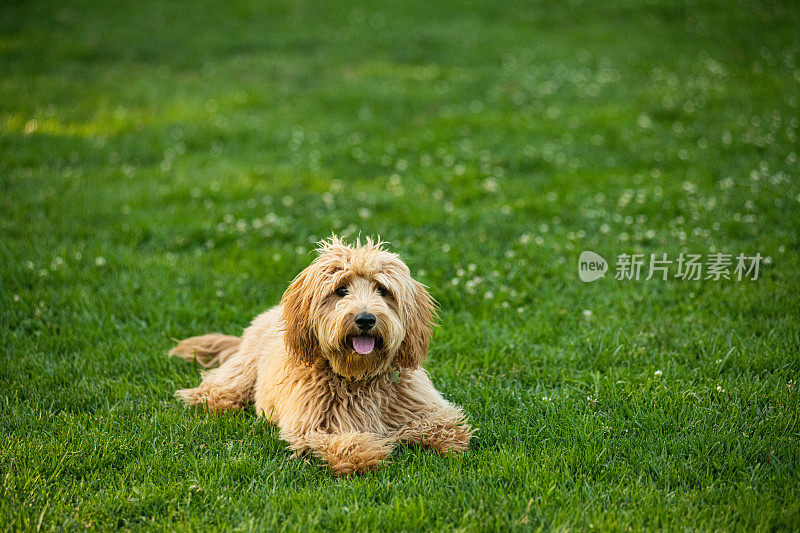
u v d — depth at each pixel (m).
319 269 5.83
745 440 5.70
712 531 4.65
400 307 5.78
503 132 16.23
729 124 15.92
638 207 11.70
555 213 11.70
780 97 17.53
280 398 6.11
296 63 22.97
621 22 26.33
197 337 7.64
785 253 9.64
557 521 4.76
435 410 6.14
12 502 5.00
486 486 5.23
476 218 11.50
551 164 14.20
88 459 5.59
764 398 6.41
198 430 6.12
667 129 16.00
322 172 14.04
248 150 15.55
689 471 5.38
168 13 28.98
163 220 11.37
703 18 25.62
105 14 28.50
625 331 8.05
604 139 15.59
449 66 22.44
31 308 8.53
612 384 6.73
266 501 5.10
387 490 5.18
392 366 6.07
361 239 10.78
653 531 4.65
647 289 9.07
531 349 7.68
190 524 4.78
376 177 13.91
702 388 6.62
